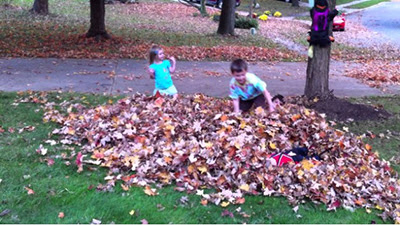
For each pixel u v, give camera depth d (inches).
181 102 239.6
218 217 144.6
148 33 675.4
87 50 488.1
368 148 209.2
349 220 147.8
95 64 414.6
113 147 192.4
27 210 143.5
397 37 852.0
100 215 142.0
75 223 137.0
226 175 168.4
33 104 266.5
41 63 406.9
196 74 390.0
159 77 251.0
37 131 217.6
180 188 161.3
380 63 516.4
